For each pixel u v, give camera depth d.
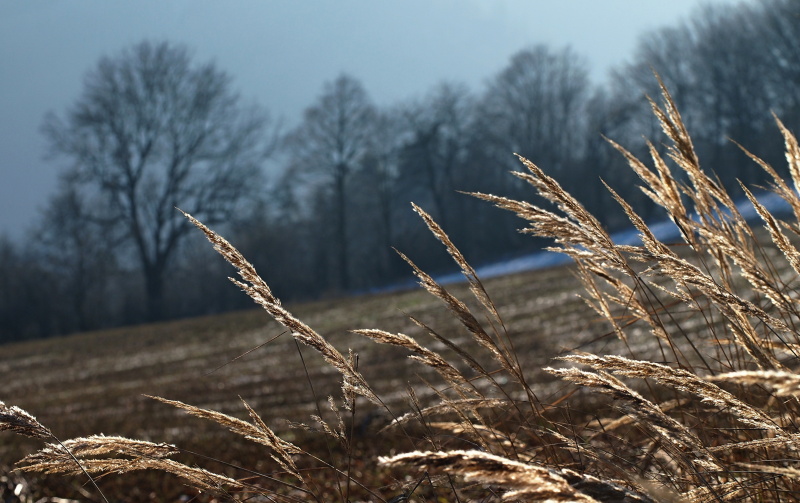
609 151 69.38
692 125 69.62
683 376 1.91
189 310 74.12
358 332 2.44
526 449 2.58
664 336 2.69
